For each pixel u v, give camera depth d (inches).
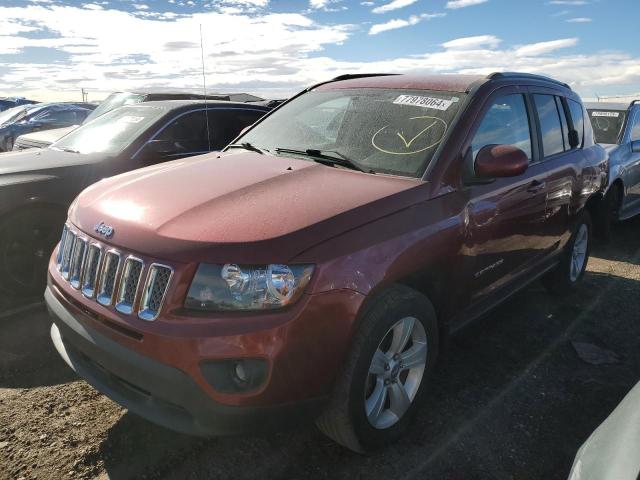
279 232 88.3
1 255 161.5
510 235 137.2
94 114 339.6
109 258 93.9
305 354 86.7
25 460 100.6
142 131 203.2
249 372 84.0
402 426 109.3
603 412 124.1
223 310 84.1
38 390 124.4
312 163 122.7
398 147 122.0
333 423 97.2
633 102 307.9
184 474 99.2
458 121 122.2
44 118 506.9
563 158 167.2
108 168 187.6
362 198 101.1
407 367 109.3
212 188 105.5
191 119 219.1
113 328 91.1
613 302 193.2
